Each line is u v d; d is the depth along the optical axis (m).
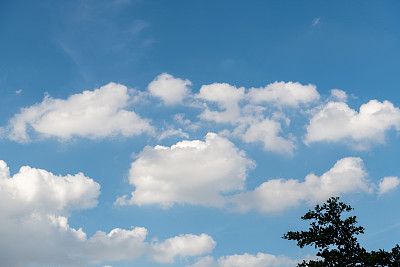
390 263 17.14
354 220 18.52
